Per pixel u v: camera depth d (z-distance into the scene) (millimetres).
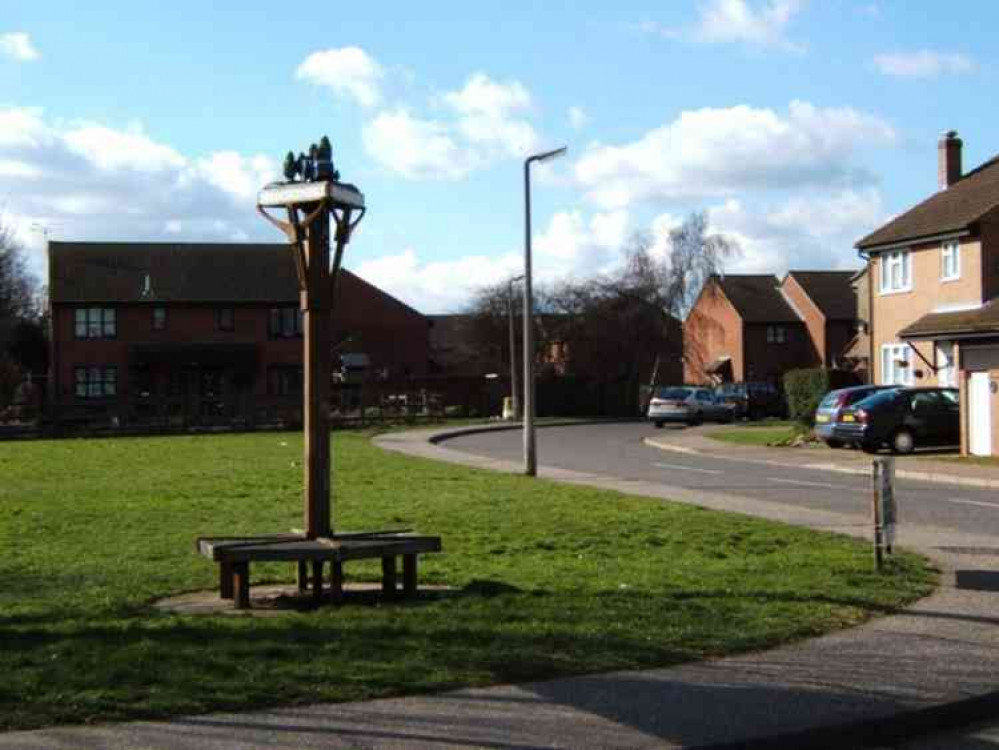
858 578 10398
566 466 27328
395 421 54719
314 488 9633
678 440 38094
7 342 66812
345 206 9375
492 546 12773
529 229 24797
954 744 6309
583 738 5887
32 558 12055
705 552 12250
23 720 6035
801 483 22141
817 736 6066
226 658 7219
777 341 74188
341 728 5988
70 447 36781
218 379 65438
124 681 6719
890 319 39281
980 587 10141
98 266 65438
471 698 6539
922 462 26156
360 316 70562
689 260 73812
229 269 67375
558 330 72750
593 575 10625
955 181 40625
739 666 7301
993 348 28422
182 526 14875
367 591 9805
